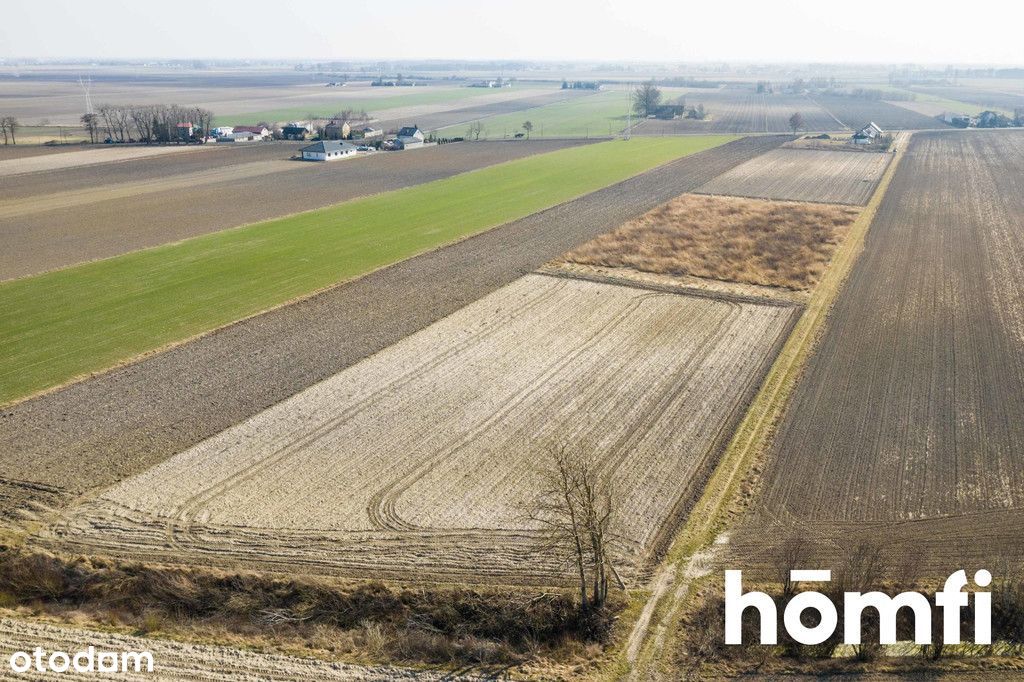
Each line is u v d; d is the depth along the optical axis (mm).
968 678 23875
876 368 45938
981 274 64562
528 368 46219
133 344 49250
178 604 27875
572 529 27109
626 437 38375
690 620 26531
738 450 36969
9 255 69812
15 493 33531
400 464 36000
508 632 26578
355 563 29391
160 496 33406
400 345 49562
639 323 53531
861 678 23953
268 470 35438
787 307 56688
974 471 34875
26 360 46781
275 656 25484
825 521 31562
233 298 58094
